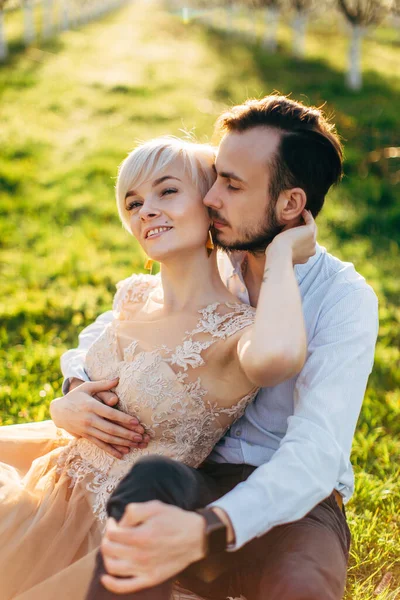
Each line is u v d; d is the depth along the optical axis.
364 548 2.80
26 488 2.24
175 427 2.17
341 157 2.21
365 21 16.09
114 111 13.27
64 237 7.34
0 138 10.68
